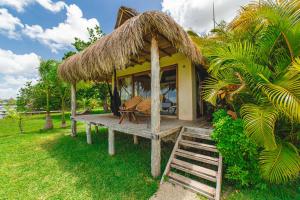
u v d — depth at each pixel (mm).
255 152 3047
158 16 3262
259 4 3701
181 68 6254
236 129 3184
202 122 5523
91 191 3510
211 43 5359
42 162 5086
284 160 2803
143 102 5734
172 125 4895
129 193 3350
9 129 11031
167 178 3559
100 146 6219
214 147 3621
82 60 4898
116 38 3582
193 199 2992
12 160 5305
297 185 3240
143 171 4141
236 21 4527
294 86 2670
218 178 3109
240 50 3254
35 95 15039
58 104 18328
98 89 15336
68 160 5148
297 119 2709
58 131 9656
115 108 7684
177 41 3668
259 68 3129
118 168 4383
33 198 3385
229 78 3789
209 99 3605
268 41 3359
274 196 2973
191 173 3449
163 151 5273
